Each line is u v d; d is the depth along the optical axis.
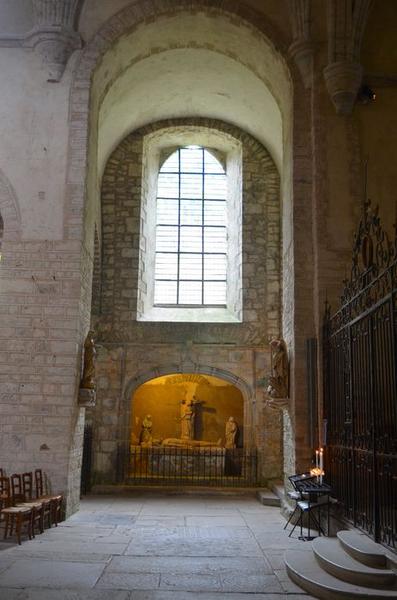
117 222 18.67
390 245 8.05
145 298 18.86
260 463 17.17
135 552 9.16
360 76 13.40
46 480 11.91
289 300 13.94
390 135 13.72
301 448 12.59
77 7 13.88
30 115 13.52
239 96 17.61
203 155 20.33
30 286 12.73
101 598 6.91
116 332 17.94
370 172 13.55
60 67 13.62
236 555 9.09
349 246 13.10
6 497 10.02
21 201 13.11
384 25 14.33
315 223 13.23
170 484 17.05
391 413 8.30
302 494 10.88
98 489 16.27
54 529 10.85
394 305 7.57
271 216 18.78
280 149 17.78
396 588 6.84
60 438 12.09
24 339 12.50
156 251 19.73
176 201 20.11
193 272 19.67
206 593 7.17
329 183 13.41
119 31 14.02
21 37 13.80
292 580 7.71
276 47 14.19
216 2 14.20
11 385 12.30
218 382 19.38
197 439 19.05
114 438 17.30
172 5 14.17
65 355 12.42
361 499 9.09
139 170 19.06
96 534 10.47
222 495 16.11
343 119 13.71
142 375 17.72
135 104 17.75
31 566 8.21
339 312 10.94
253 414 17.55
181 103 18.58
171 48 15.59
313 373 12.69
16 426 12.13
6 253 12.88
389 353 8.27
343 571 7.16
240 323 18.03
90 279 14.02
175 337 17.89
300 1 13.88
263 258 18.52
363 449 8.90
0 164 13.27
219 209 20.14
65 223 12.99
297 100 13.93
